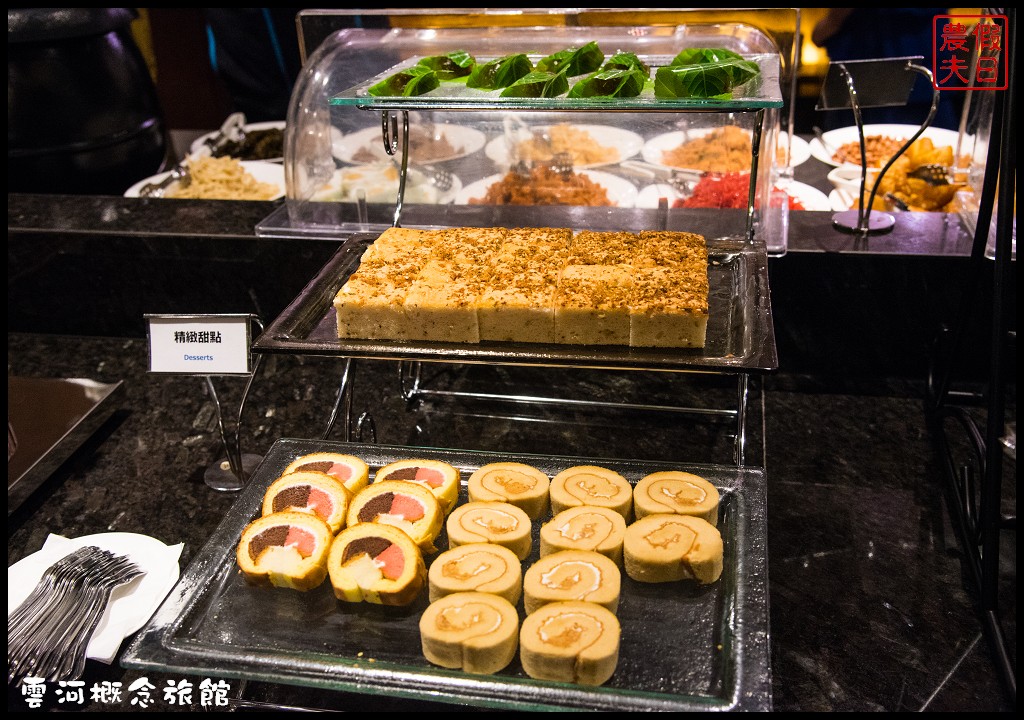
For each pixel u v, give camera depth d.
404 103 1.51
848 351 1.96
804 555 1.48
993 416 1.29
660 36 1.89
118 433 1.90
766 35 1.92
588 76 1.51
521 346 1.41
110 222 2.19
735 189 1.92
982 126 1.96
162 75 4.48
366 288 1.45
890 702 1.20
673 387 1.98
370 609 1.24
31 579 1.40
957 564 1.46
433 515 1.34
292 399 2.00
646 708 1.04
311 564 1.27
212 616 1.24
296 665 1.12
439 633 1.11
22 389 1.92
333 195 2.09
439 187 2.09
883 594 1.39
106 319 2.30
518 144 2.07
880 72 1.78
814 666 1.26
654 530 1.27
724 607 1.20
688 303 1.35
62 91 2.61
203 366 1.54
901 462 1.71
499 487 1.38
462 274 1.51
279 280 2.14
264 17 3.72
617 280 1.46
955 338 1.69
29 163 2.67
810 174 2.50
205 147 3.05
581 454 1.76
